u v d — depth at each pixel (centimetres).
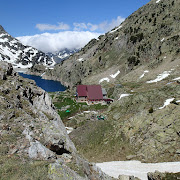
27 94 2428
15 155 1316
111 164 3384
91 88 9081
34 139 1548
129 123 4397
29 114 2041
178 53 9319
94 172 1691
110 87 10212
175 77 7575
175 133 3334
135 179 2512
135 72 10506
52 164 1237
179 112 3669
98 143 4350
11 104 1939
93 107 8019
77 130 5381
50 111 2525
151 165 3027
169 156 3083
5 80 2339
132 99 5778
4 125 1591
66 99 9512
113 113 5881
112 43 17062
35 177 1112
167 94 4994
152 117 4025
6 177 1086
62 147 1592
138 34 13862
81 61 19150
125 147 3822
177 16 11412
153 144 3431
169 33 10888
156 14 13838
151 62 10338
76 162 1562
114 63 14850
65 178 1169
